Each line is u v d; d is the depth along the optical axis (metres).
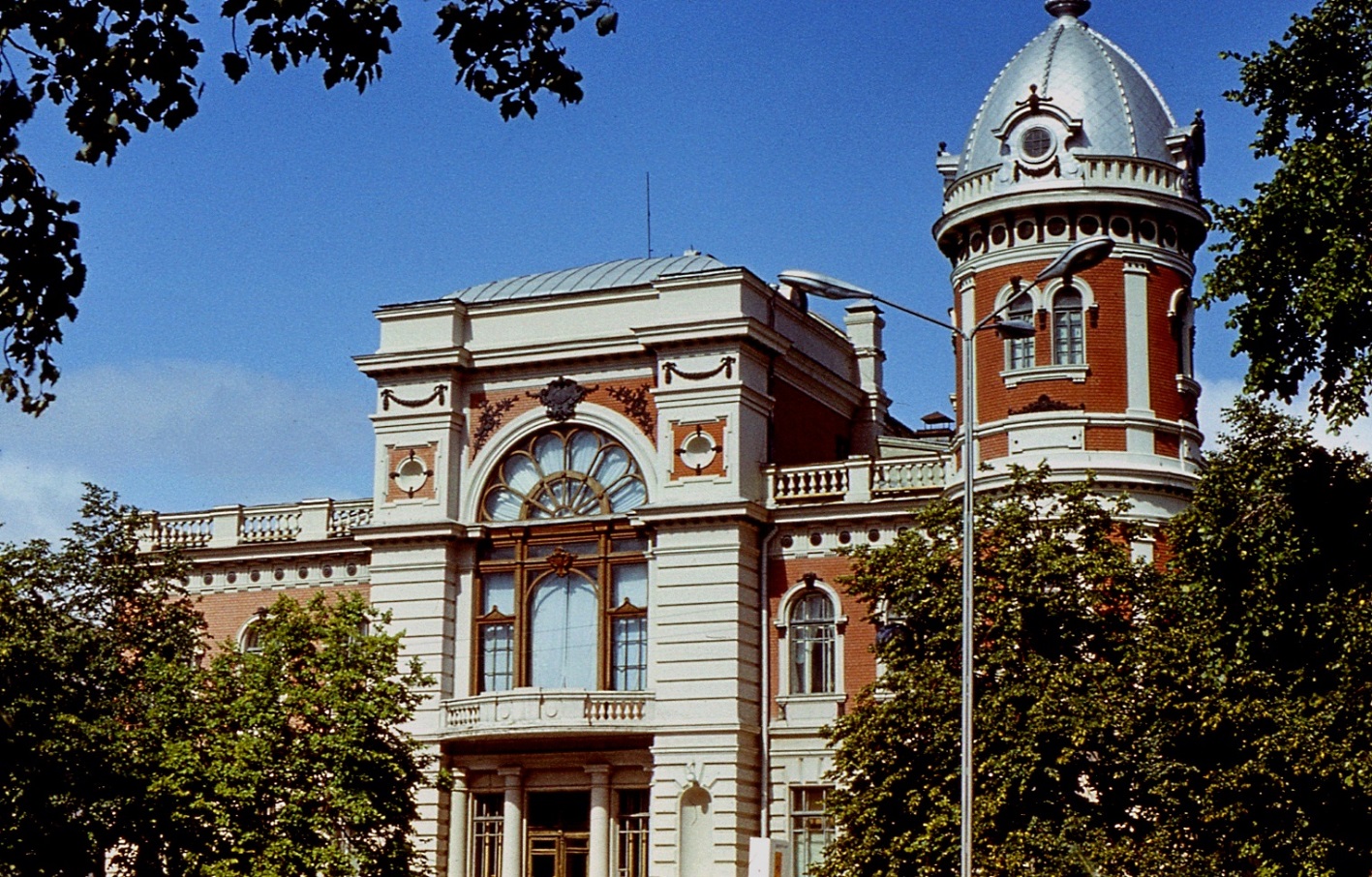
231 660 48.62
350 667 47.75
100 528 52.03
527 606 56.44
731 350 54.94
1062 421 51.53
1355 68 38.88
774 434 56.66
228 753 45.97
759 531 55.09
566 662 55.91
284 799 46.12
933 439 68.88
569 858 54.66
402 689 48.00
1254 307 38.84
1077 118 52.97
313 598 51.31
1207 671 39.62
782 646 54.38
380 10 21.91
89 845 43.97
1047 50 54.34
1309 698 38.97
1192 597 40.94
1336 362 38.00
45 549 50.62
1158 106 54.22
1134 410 51.81
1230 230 39.44
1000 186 53.19
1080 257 38.03
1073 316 52.56
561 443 57.06
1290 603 39.34
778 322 57.62
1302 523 39.69
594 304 56.81
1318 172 37.72
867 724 42.19
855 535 54.31
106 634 49.25
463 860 55.25
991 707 40.56
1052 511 44.00
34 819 43.25
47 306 22.16
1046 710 40.03
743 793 53.22
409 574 57.09
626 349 56.03
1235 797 38.59
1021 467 45.38
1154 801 40.06
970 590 37.34
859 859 41.47
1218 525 40.62
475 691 56.53
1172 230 53.41
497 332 57.81
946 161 55.91
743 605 54.19
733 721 53.19
